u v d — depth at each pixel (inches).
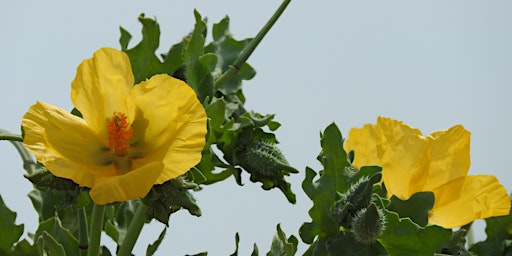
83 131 40.4
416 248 41.2
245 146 43.5
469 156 42.4
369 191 41.1
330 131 41.8
